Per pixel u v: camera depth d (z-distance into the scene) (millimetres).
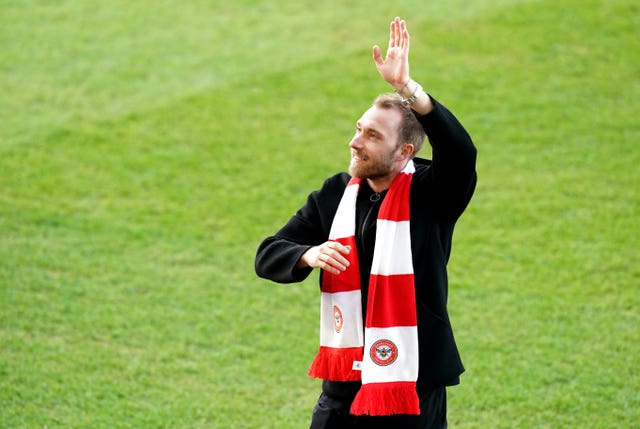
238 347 22234
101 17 44938
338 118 35594
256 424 19172
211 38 42625
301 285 25406
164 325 23141
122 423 18906
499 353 21844
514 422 19203
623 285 24875
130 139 34031
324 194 13969
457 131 12391
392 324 12852
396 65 12328
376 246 13008
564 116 35344
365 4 45531
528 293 24609
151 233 27953
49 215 28703
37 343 21984
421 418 13234
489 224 28453
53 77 39312
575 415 19359
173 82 38719
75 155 32844
